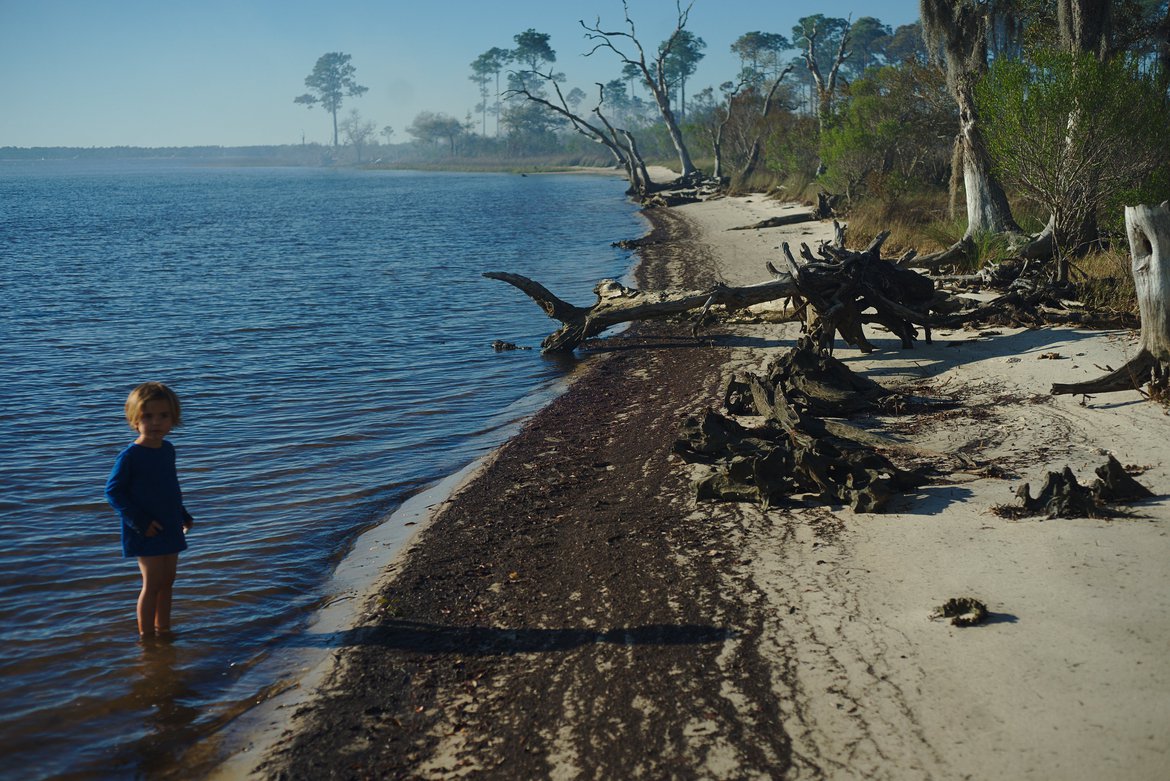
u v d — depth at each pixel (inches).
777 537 256.7
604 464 356.5
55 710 199.0
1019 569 215.9
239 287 941.2
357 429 426.6
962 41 794.8
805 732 164.4
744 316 626.2
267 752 181.5
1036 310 504.1
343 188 3841.0
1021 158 630.5
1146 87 596.1
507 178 4539.9
